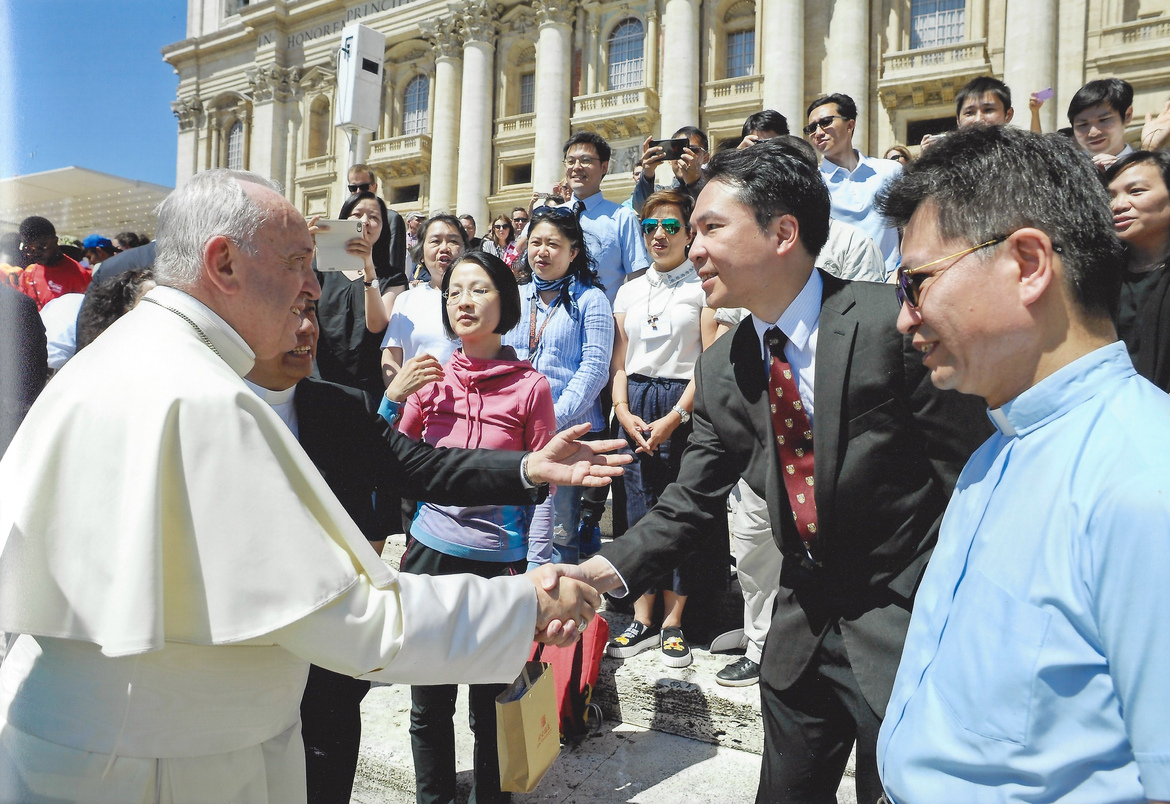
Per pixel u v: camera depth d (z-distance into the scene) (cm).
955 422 157
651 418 365
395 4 2694
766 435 181
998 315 106
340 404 217
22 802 124
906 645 126
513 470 212
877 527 169
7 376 137
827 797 189
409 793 290
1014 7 1792
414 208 2695
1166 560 83
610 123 2289
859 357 165
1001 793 100
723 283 174
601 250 473
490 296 276
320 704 211
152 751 123
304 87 2861
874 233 437
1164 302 266
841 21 1994
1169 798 81
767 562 300
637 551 191
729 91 2173
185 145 3064
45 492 120
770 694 191
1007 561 103
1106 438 95
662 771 283
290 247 146
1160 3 1688
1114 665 87
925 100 1958
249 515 123
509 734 214
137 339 133
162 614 116
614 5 2336
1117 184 276
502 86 2542
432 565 264
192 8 3077
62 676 125
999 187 105
